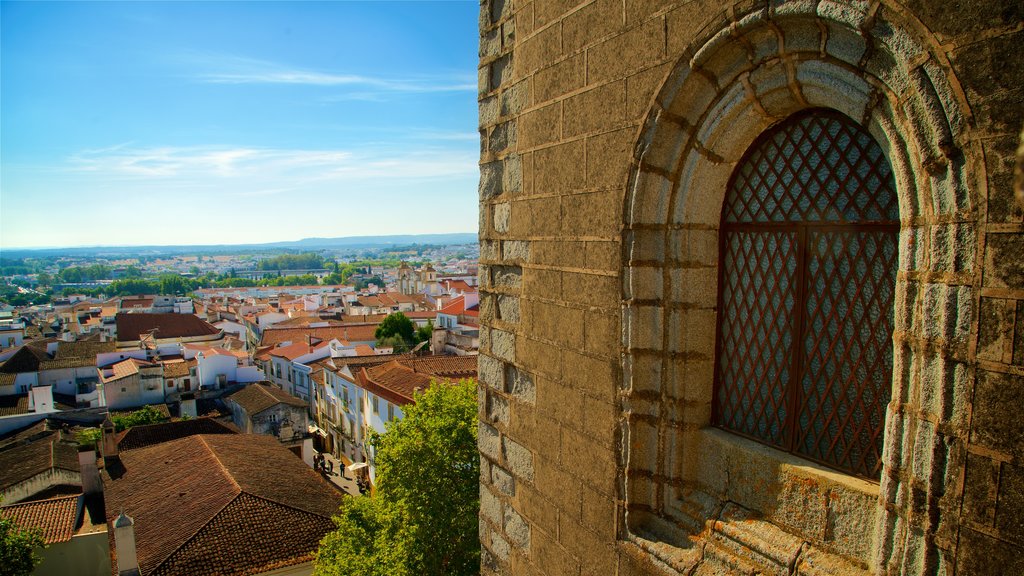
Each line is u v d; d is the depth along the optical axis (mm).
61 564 21734
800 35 3162
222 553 17859
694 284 4031
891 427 2811
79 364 52188
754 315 3875
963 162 2461
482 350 6062
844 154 3301
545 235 5016
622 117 4148
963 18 2424
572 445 4816
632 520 4312
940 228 2564
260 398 40375
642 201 4043
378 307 86812
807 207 3516
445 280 112500
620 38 4129
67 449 31375
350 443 38219
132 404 46094
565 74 4688
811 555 3316
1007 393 2346
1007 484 2359
